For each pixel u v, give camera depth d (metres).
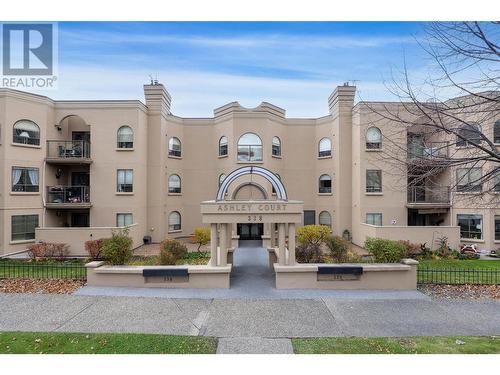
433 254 18.86
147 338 7.34
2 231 18.72
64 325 8.12
